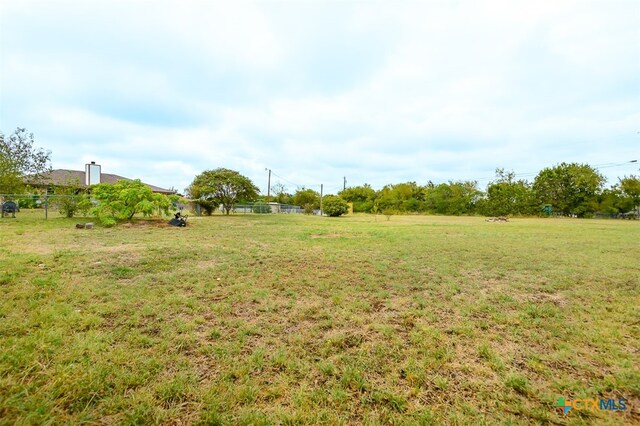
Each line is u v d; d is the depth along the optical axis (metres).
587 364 2.15
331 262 5.57
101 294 3.38
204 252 6.19
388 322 2.90
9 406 1.54
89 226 9.72
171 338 2.41
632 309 3.28
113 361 2.02
